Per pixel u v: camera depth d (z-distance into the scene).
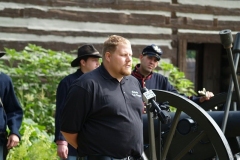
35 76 16.38
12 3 18.53
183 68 20.92
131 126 7.70
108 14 19.72
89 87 7.60
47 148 11.93
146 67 11.27
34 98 15.71
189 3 21.11
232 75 9.98
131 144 7.70
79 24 19.31
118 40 7.72
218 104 10.98
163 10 20.66
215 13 21.55
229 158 8.52
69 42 19.14
